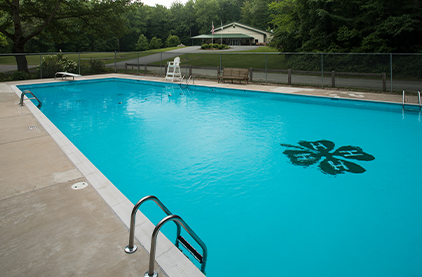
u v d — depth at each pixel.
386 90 13.32
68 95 14.45
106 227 3.15
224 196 4.84
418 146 6.92
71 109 11.37
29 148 5.81
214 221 4.17
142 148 7.11
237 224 4.09
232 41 77.56
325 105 11.59
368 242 3.67
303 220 4.16
